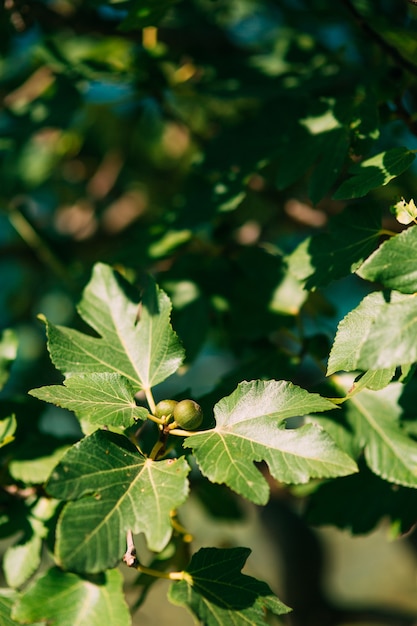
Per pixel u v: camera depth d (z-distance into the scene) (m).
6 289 1.89
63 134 1.58
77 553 0.76
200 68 1.21
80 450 0.80
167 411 0.84
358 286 1.50
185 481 0.79
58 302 1.75
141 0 1.00
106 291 0.94
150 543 0.77
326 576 1.73
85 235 1.63
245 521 1.22
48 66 1.27
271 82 1.16
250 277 1.09
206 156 1.12
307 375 1.42
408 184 1.24
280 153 1.08
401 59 1.00
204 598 0.82
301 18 1.28
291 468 0.79
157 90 1.23
